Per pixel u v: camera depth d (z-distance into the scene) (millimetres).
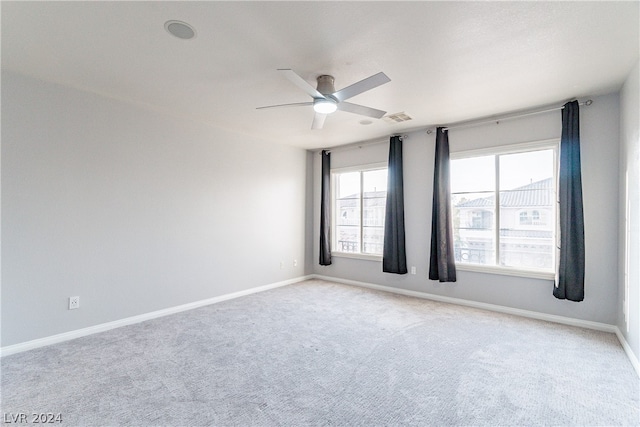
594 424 1763
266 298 4414
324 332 3125
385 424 1762
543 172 3633
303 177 5676
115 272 3309
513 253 3822
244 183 4641
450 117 3852
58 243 2936
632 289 2525
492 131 3871
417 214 4496
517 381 2209
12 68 2617
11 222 2684
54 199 2914
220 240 4312
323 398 2012
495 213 3928
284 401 1978
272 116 3809
